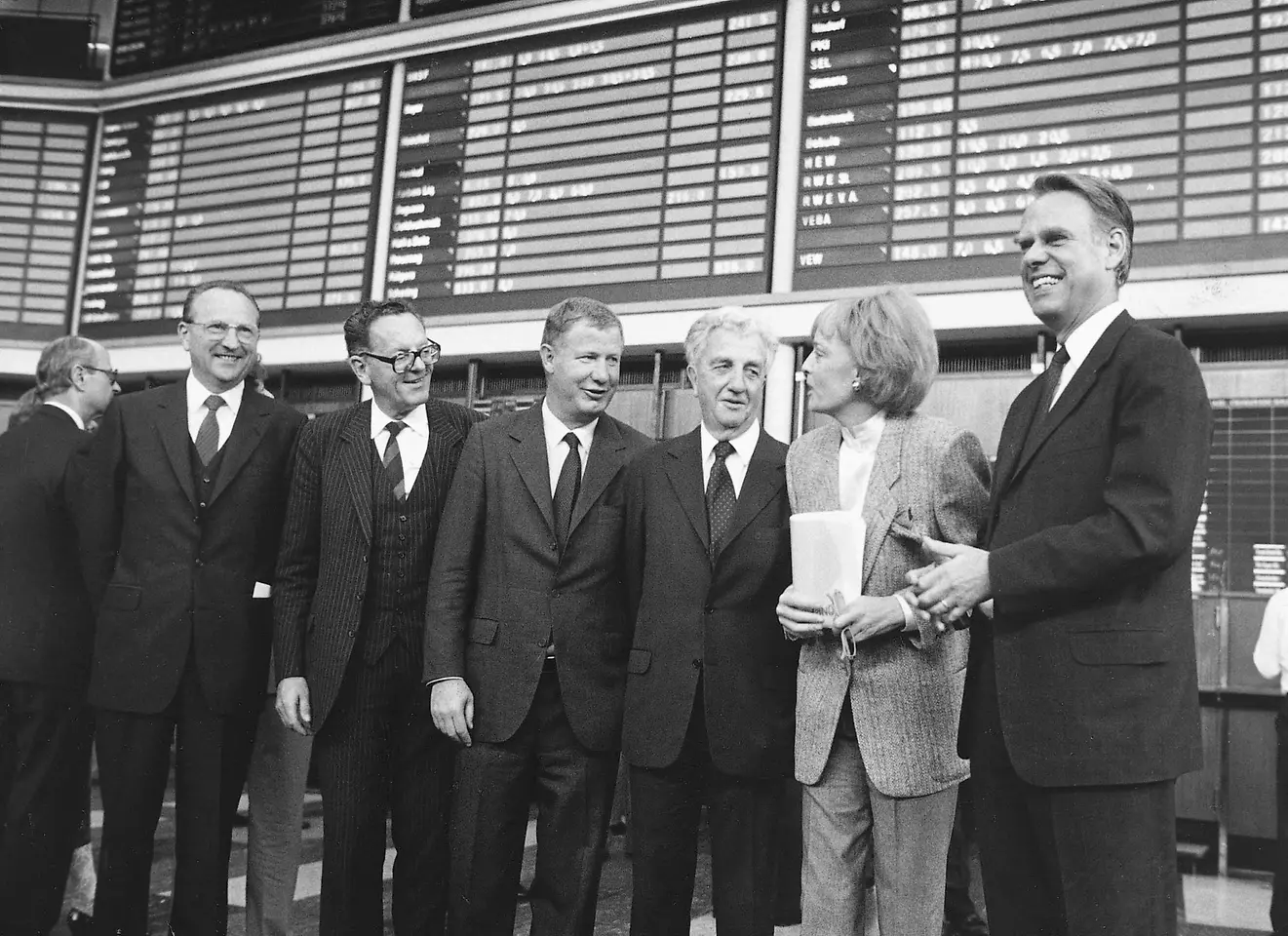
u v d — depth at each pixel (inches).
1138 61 108.1
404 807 80.3
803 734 64.7
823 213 119.0
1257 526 111.9
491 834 73.9
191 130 153.7
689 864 70.6
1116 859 49.7
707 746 70.4
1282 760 102.0
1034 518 54.8
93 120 159.2
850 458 67.0
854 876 63.4
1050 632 52.2
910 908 60.9
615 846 125.7
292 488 84.0
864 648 62.4
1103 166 108.7
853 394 66.1
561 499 77.4
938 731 61.9
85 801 102.3
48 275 157.9
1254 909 104.0
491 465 78.6
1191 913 102.6
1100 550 50.0
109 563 86.3
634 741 70.3
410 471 82.2
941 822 61.6
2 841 93.6
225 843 82.4
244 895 106.1
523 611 75.3
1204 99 105.4
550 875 73.4
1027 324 109.7
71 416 103.2
